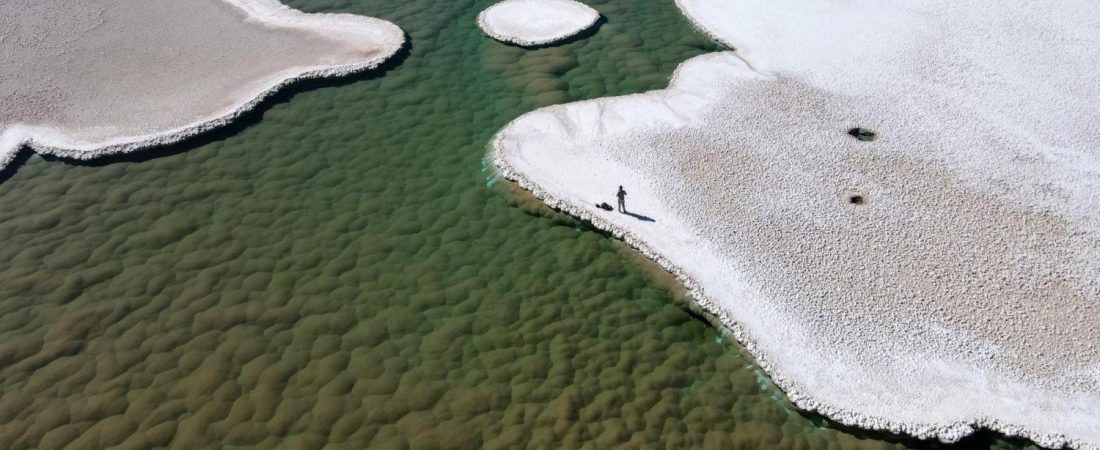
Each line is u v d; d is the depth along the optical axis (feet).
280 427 61.31
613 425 61.62
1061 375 65.10
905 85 100.42
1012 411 62.44
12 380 64.95
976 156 88.17
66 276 73.92
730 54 107.34
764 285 72.13
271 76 101.65
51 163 87.51
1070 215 80.48
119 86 99.71
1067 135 91.61
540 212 80.89
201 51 107.65
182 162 87.76
